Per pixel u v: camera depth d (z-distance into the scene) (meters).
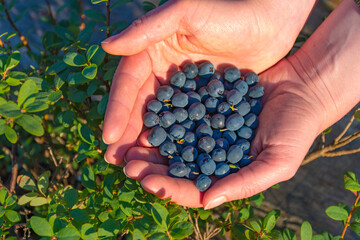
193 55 0.40
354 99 0.40
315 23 0.52
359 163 0.46
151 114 0.35
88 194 0.36
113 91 0.35
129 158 0.34
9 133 0.31
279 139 0.35
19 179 0.34
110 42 0.35
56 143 0.43
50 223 0.30
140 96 0.37
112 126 0.33
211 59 0.40
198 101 0.37
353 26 0.40
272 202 0.45
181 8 0.36
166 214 0.29
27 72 0.39
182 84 0.37
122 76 0.36
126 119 0.34
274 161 0.34
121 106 0.34
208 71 0.38
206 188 0.33
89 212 0.33
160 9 0.35
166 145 0.35
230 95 0.36
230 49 0.39
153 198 0.32
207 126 0.36
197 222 0.36
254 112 0.37
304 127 0.35
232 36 0.38
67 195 0.32
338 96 0.39
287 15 0.40
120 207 0.31
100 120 0.38
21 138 0.45
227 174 0.34
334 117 0.40
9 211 0.32
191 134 0.35
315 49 0.41
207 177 0.33
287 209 0.44
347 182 0.34
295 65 0.41
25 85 0.32
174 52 0.39
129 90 0.35
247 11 0.38
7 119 0.32
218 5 0.37
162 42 0.37
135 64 0.36
